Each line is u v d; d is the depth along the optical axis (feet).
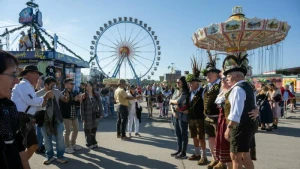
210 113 14.52
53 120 16.17
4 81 5.84
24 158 9.70
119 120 24.29
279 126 31.35
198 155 17.10
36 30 48.34
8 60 5.93
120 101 23.31
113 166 15.78
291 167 15.40
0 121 5.64
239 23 51.13
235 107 10.41
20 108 12.08
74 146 19.74
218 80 14.93
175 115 17.38
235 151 10.61
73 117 19.17
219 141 12.28
